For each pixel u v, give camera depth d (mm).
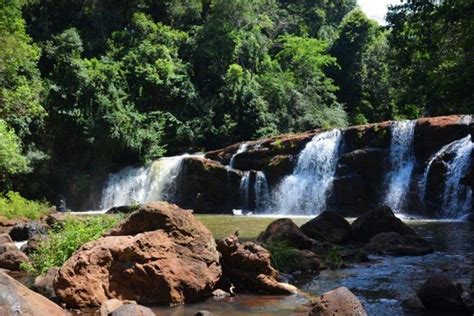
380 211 14094
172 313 7176
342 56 54812
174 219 8508
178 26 53438
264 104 42438
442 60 15945
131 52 44344
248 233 17562
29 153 34594
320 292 8258
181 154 39969
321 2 65312
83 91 38125
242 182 31250
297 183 30297
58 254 10117
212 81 46531
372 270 9953
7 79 30969
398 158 27781
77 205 37000
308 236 13547
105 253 7945
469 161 24734
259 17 53938
